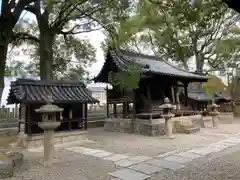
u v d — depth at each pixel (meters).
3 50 4.38
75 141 7.74
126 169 4.64
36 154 6.17
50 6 5.68
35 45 11.70
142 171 4.48
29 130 6.92
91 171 4.55
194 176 4.08
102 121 13.26
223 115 14.79
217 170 4.37
